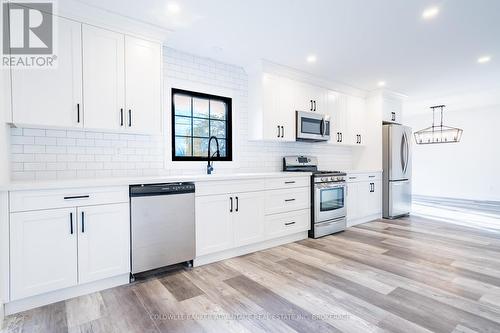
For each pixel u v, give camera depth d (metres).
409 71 3.87
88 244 2.00
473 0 2.19
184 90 3.16
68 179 2.33
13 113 1.93
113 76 2.35
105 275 2.07
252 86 3.62
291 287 2.13
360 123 4.88
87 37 2.22
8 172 2.03
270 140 3.70
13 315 1.74
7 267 1.71
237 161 3.60
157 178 2.32
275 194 3.21
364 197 4.46
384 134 4.80
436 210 5.51
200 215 2.57
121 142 2.72
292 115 3.79
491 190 6.69
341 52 3.21
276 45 3.00
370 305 1.85
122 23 2.37
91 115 2.24
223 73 3.49
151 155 2.90
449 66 3.66
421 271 2.43
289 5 2.23
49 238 1.85
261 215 3.06
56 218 1.88
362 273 2.39
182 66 3.14
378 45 3.02
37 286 1.80
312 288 2.11
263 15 2.38
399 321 1.66
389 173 4.73
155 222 2.29
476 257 2.79
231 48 3.07
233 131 3.58
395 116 5.13
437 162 7.59
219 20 2.46
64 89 2.13
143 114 2.50
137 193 2.20
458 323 1.63
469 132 7.01
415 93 5.14
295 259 2.77
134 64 2.46
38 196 1.81
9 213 1.71
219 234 2.70
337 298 1.95
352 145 4.90
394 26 2.60
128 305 1.86
